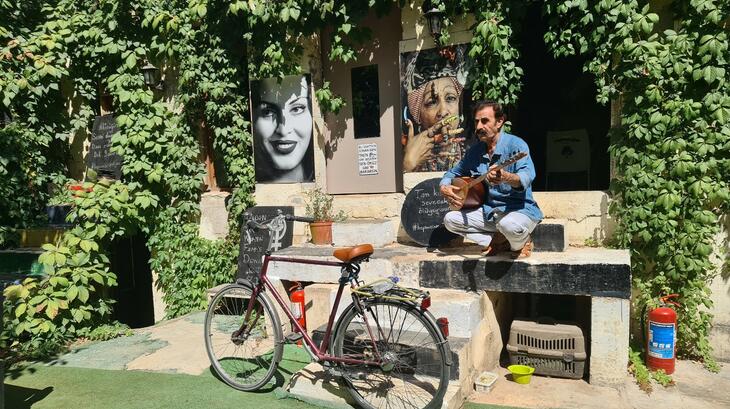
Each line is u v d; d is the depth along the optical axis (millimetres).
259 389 3473
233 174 5875
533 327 3713
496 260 3705
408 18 4820
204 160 6301
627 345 3416
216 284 5984
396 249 4516
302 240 5480
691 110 3766
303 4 5012
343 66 5559
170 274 6004
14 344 4559
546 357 3656
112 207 5617
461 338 3391
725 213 3955
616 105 4188
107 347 4527
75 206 5684
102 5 6090
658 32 4098
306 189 5539
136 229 6047
